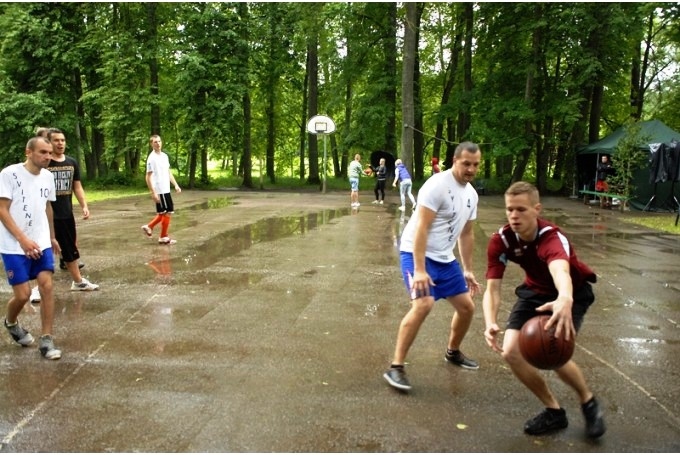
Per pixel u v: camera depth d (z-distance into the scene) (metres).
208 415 3.54
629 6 22.05
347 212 16.20
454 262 4.25
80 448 3.13
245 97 27.77
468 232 4.36
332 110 31.70
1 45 25.53
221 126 25.61
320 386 4.01
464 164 3.96
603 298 6.64
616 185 18.31
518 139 23.44
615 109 28.75
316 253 9.44
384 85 26.05
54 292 6.66
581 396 3.32
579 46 22.14
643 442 3.25
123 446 3.15
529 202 3.23
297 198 21.62
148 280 7.33
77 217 14.22
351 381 4.11
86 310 5.91
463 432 3.35
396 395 3.87
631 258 9.33
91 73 26.98
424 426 3.42
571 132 23.89
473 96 25.47
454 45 29.11
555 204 20.11
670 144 16.67
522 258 3.38
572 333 3.03
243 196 22.61
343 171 35.84
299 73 31.00
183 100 25.86
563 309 2.94
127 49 25.44
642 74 28.45
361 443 3.21
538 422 3.33
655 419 3.55
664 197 17.81
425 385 4.05
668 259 9.26
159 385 4.00
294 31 27.41
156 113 26.48
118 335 5.11
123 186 26.84
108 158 26.42
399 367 4.00
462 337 4.39
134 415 3.54
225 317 5.69
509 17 24.16
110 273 7.73
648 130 19.03
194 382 4.06
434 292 4.18
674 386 4.08
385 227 12.85
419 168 31.33
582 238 11.70
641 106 28.58
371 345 4.89
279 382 4.07
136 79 26.02
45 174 4.71
